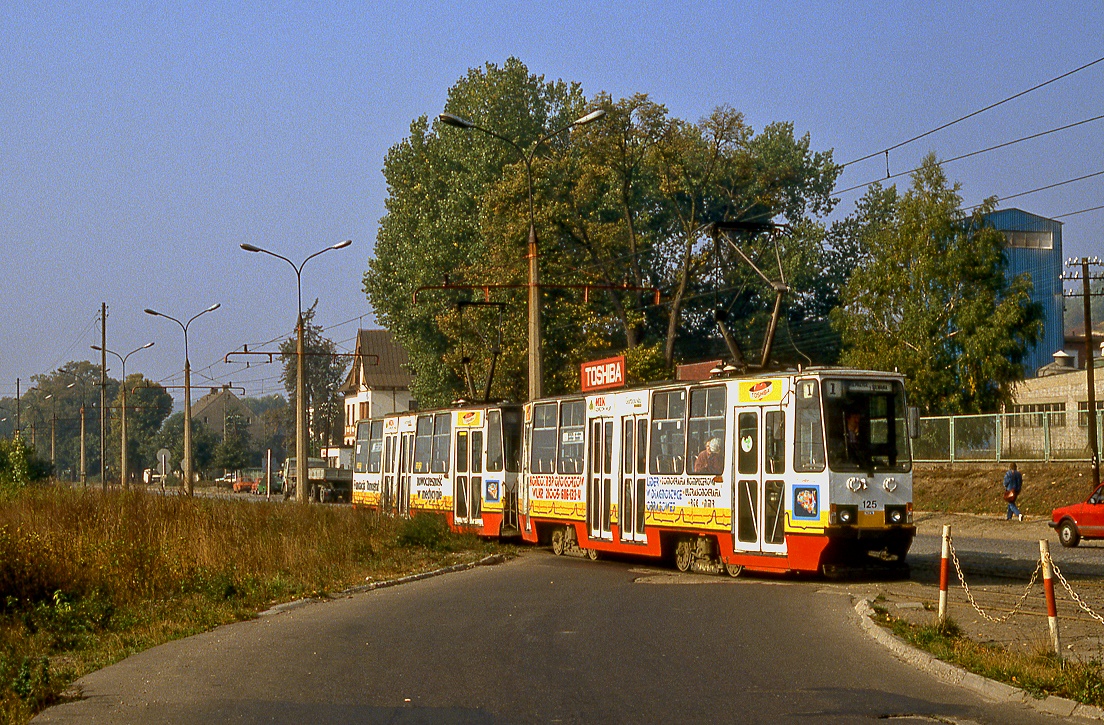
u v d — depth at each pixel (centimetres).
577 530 2403
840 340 6819
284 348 11838
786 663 1089
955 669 1010
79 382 15550
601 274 5600
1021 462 4091
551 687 983
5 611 1540
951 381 4741
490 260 5231
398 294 5891
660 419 2141
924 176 4950
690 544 2053
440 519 2755
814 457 1792
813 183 7188
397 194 6219
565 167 5503
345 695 961
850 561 1812
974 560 2216
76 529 2139
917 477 4438
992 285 4800
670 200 6119
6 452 4888
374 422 3909
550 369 5141
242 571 1922
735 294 6638
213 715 893
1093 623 1288
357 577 2034
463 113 5988
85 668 1167
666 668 1070
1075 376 5238
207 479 10994
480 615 1483
